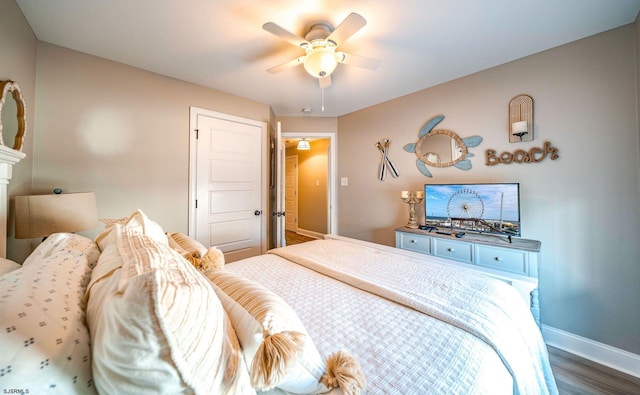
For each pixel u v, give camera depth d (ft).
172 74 7.89
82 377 1.32
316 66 5.74
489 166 7.52
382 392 2.12
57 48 6.21
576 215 6.09
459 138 8.13
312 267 5.07
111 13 5.11
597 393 4.77
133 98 7.36
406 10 5.03
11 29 4.68
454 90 8.23
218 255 3.51
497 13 5.13
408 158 9.59
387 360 2.49
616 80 5.58
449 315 3.16
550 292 6.40
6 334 1.20
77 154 6.48
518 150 6.93
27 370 1.16
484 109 7.59
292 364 1.61
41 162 5.99
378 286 3.96
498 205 6.84
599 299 5.78
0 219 4.06
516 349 2.88
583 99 5.98
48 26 5.51
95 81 6.73
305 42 5.39
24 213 4.64
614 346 5.57
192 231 8.66
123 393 1.26
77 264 2.43
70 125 6.39
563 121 6.24
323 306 3.56
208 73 7.82
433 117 8.79
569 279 6.15
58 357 1.28
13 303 1.38
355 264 5.08
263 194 10.66
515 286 5.19
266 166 10.72
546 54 6.47
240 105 9.84
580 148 6.03
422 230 7.95
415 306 3.46
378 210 10.66
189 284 1.55
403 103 9.69
